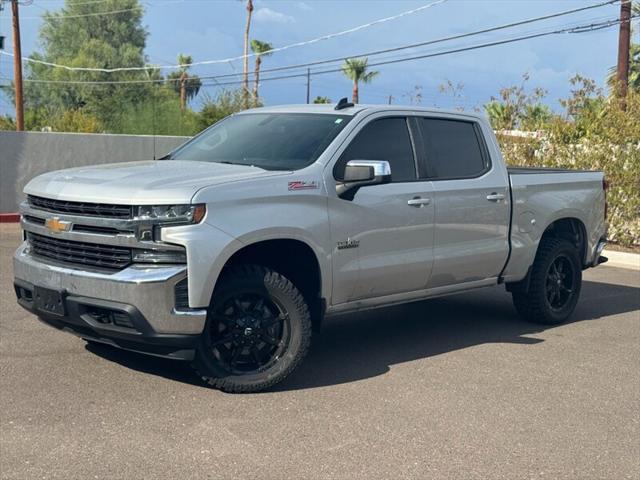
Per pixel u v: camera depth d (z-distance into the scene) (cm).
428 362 668
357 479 430
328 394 571
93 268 531
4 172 1728
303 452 464
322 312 601
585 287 1089
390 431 503
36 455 445
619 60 2016
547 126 1620
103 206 522
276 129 658
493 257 736
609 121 1491
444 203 679
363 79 4466
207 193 523
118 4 5391
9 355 631
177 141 1969
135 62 5222
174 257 514
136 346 534
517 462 464
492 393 589
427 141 689
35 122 3612
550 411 555
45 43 5362
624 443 501
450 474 443
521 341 754
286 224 559
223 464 443
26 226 581
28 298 586
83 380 576
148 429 489
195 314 516
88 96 4691
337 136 621
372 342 733
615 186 1488
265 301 564
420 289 682
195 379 589
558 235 842
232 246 527
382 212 627
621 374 653
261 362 568
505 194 741
